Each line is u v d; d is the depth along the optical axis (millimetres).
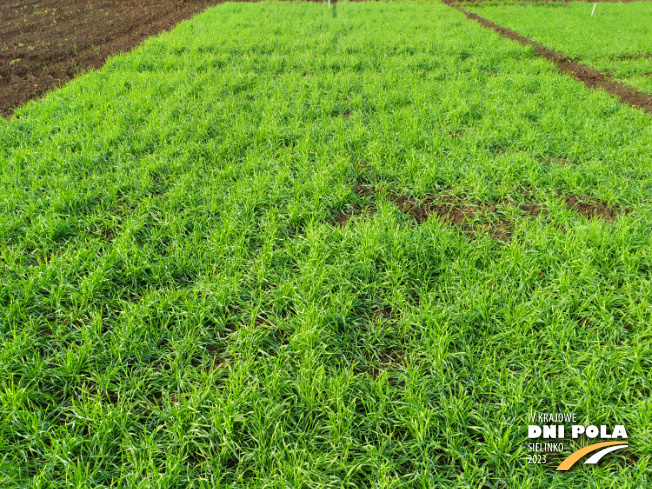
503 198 4777
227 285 3461
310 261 3662
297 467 2289
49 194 4516
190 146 5562
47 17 12578
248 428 2520
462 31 11766
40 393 2668
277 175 4922
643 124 6312
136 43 10578
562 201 4676
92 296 3383
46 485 2246
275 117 6512
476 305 3270
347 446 2438
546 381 2770
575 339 3055
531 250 3859
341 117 6512
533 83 7992
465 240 4062
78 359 2850
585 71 9164
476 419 2598
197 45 9695
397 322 3322
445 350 3016
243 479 2344
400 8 15266
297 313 3279
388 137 5875
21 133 5703
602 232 3988
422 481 2266
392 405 2689
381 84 7797
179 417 2516
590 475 2350
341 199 4621
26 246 3904
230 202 4488
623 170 5129
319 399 2701
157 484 2197
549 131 6133
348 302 3359
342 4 15766
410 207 4711
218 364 3031
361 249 3842
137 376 2871
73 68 8727
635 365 2852
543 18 14188
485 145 5785
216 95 7234
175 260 3799
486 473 2346
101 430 2473
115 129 5797
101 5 14430
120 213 4449
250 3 15539
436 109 6793
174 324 3289
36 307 3305
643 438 2486
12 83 7855
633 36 11680
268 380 2787
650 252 3734
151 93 7082
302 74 8555
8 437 2465
